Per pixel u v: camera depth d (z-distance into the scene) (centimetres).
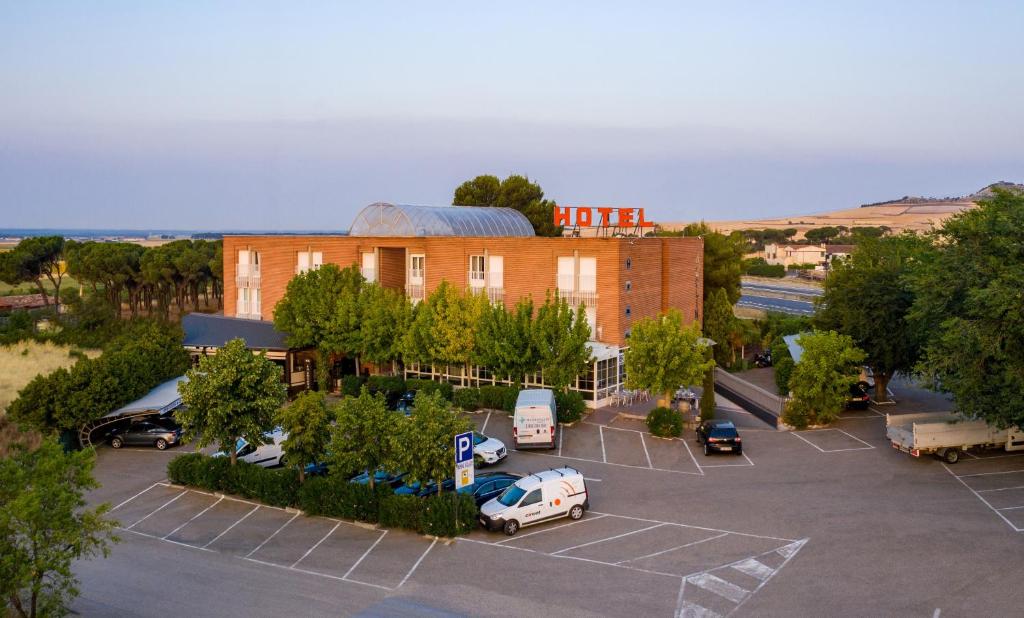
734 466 3247
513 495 2598
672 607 1934
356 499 2692
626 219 5069
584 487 2689
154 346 4166
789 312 10438
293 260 5775
